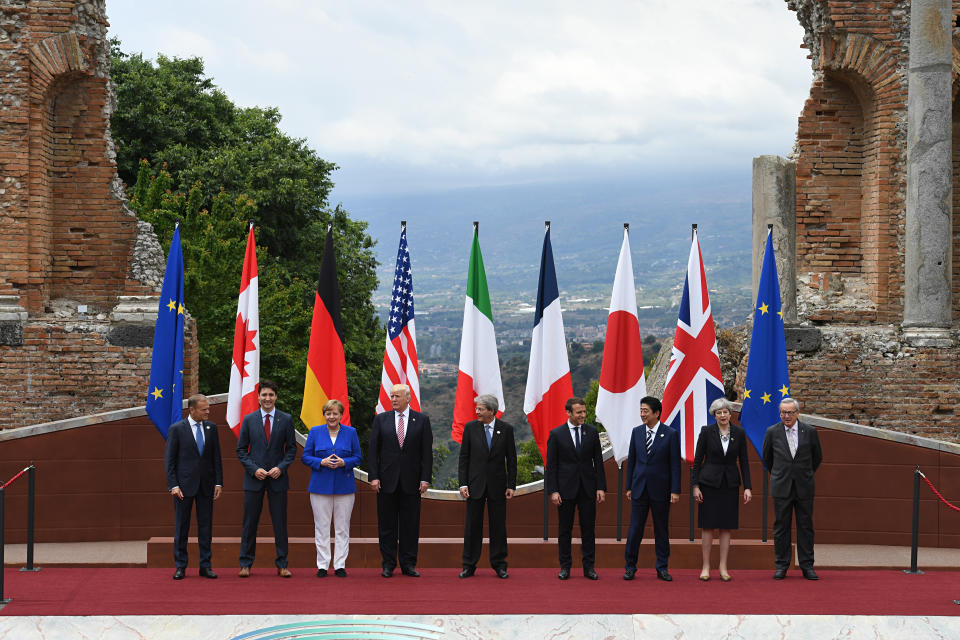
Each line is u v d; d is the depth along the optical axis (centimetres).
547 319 1545
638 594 1240
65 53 1920
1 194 1900
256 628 1108
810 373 1911
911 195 1919
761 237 1933
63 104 1989
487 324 1566
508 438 1339
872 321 2045
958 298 2136
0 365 1870
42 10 1916
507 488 1337
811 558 1352
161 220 3011
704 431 1336
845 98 2098
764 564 1437
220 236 3078
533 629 1123
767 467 1367
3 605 1160
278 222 3884
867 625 1132
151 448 1630
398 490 1334
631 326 1538
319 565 1330
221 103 4134
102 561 1474
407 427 1333
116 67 3897
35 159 1922
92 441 1620
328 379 1560
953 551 1564
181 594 1216
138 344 1883
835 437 1609
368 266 4222
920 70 1900
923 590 1284
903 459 1603
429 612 1145
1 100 1898
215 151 3722
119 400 1883
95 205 2000
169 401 1569
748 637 1126
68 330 1877
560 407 1539
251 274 1557
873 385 1908
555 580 1322
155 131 3781
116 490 1622
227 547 1420
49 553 1533
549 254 1550
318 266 3956
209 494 1314
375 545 1459
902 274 2027
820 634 1128
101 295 2005
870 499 1606
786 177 1916
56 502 1609
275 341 3194
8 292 1903
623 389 1537
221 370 3039
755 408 1570
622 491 1538
